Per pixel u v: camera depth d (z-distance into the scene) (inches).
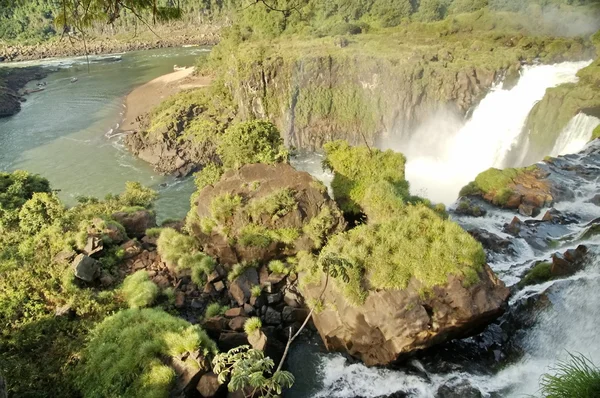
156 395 711.1
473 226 1254.3
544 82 2308.1
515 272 1005.2
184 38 6825.8
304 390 867.4
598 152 1526.8
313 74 2891.2
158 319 867.4
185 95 3550.7
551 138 1849.2
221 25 7219.5
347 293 832.9
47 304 936.9
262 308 1013.8
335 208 1130.0
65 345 851.4
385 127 2854.3
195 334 799.1
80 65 5383.9
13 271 996.6
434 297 808.3
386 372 861.8
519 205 1327.5
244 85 3014.3
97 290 997.8
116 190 2373.3
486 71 2529.5
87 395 751.7
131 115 3499.0
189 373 755.4
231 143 1289.4
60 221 1148.5
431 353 872.9
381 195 1117.1
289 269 1067.9
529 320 863.1
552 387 506.6
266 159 1227.2
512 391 780.0
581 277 849.5
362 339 843.4
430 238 874.8
